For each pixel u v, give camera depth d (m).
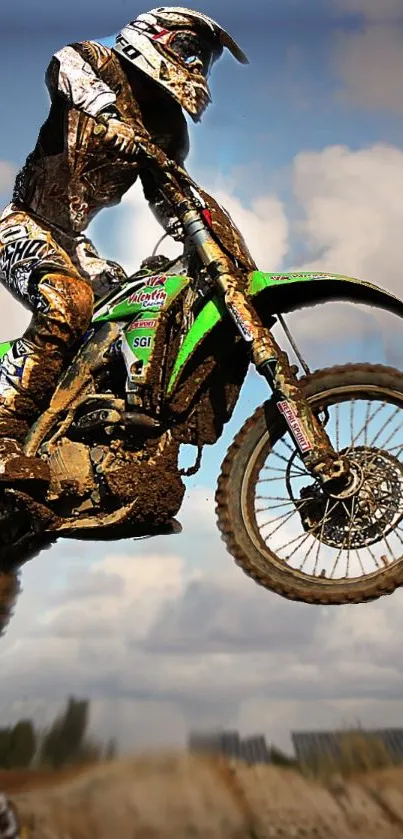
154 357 4.29
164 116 4.72
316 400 4.16
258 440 4.23
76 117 4.43
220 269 4.23
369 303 4.23
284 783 3.12
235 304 4.19
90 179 4.55
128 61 4.50
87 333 4.52
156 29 4.48
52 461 4.42
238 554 4.19
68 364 4.54
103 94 4.35
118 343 4.41
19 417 4.50
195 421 4.47
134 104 4.59
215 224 4.29
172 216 4.70
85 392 4.49
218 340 4.38
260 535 4.21
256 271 4.30
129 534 4.64
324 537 4.11
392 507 3.99
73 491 4.38
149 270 4.52
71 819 2.95
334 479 3.99
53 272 4.48
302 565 4.14
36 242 4.58
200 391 4.46
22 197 4.72
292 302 4.38
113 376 4.51
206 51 4.59
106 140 4.31
